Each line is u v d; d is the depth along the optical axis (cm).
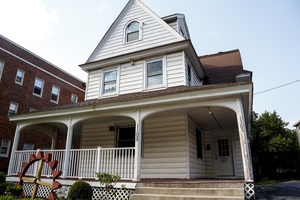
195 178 820
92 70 1127
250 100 629
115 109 743
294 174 2323
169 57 953
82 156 827
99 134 964
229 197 492
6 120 1454
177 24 1095
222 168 994
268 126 2408
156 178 786
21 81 1599
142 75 983
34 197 591
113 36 1134
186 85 886
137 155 665
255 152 2344
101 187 670
